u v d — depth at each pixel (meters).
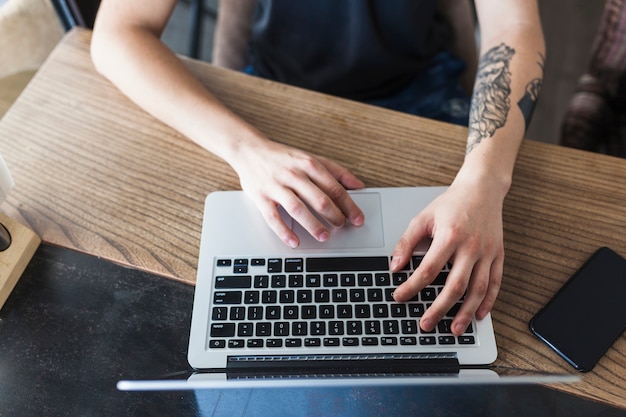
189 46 1.61
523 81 0.82
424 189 0.76
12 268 0.70
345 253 0.71
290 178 0.73
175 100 0.81
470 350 0.64
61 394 0.63
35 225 0.74
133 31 0.88
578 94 1.15
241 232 0.73
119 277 0.71
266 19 1.04
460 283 0.65
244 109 0.85
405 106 1.10
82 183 0.78
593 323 0.65
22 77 1.09
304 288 0.68
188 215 0.75
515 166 0.78
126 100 0.86
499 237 0.70
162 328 0.67
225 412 0.61
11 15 1.01
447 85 1.12
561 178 0.77
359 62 1.06
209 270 0.70
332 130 0.83
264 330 0.65
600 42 1.08
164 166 0.80
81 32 0.94
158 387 0.57
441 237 0.69
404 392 0.61
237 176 0.79
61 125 0.84
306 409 0.61
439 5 1.13
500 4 0.89
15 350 0.66
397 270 0.68
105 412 0.62
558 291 0.68
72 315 0.68
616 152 1.10
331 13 1.01
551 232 0.73
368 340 0.64
